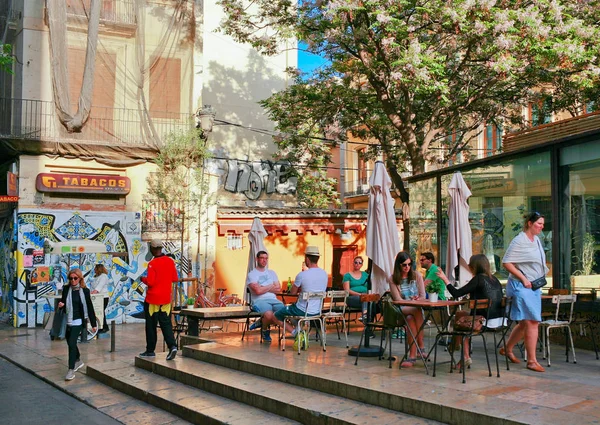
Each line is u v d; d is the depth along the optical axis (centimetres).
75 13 2005
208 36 2650
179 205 2052
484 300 785
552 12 1695
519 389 710
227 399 854
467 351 852
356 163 3528
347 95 2070
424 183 1585
